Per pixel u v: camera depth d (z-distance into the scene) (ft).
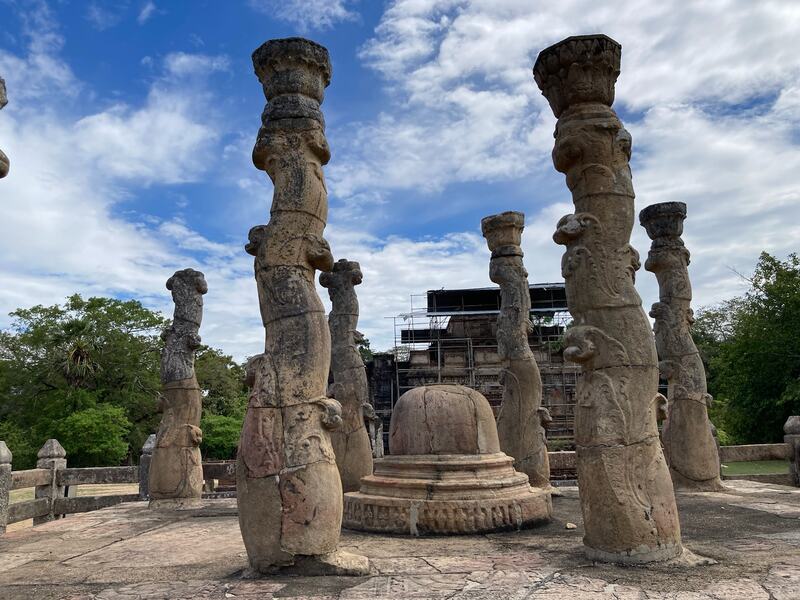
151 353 117.39
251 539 16.47
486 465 24.68
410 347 118.93
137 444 111.65
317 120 19.04
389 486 24.53
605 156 18.53
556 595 13.93
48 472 41.83
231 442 94.73
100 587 16.14
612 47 18.80
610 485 16.79
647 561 16.35
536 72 19.80
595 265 18.04
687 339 34.96
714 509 27.76
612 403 17.24
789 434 42.42
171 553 20.76
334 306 34.19
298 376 17.20
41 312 112.78
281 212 18.22
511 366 33.55
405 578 15.85
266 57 19.17
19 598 15.38
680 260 35.45
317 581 15.58
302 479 16.48
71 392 102.22
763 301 79.25
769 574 15.51
